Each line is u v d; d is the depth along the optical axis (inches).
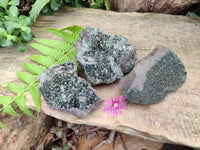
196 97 6.2
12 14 7.5
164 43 7.9
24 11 9.3
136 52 7.7
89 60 6.5
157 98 6.0
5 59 7.6
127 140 8.6
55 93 5.9
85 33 6.9
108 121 5.9
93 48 6.8
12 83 6.6
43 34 8.6
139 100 5.9
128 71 7.0
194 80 6.7
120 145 8.5
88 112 5.9
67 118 6.2
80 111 5.6
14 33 7.5
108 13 9.6
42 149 8.4
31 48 8.1
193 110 5.9
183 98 6.2
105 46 6.7
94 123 5.9
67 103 5.7
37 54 7.8
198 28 8.5
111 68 6.3
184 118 5.8
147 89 5.8
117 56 6.4
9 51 8.0
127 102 6.2
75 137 9.1
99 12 9.7
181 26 8.7
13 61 7.6
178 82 6.3
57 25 9.0
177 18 9.1
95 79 6.4
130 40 8.1
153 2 9.8
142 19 9.2
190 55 7.4
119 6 11.1
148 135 5.6
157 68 5.9
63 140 8.9
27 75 6.7
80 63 6.6
